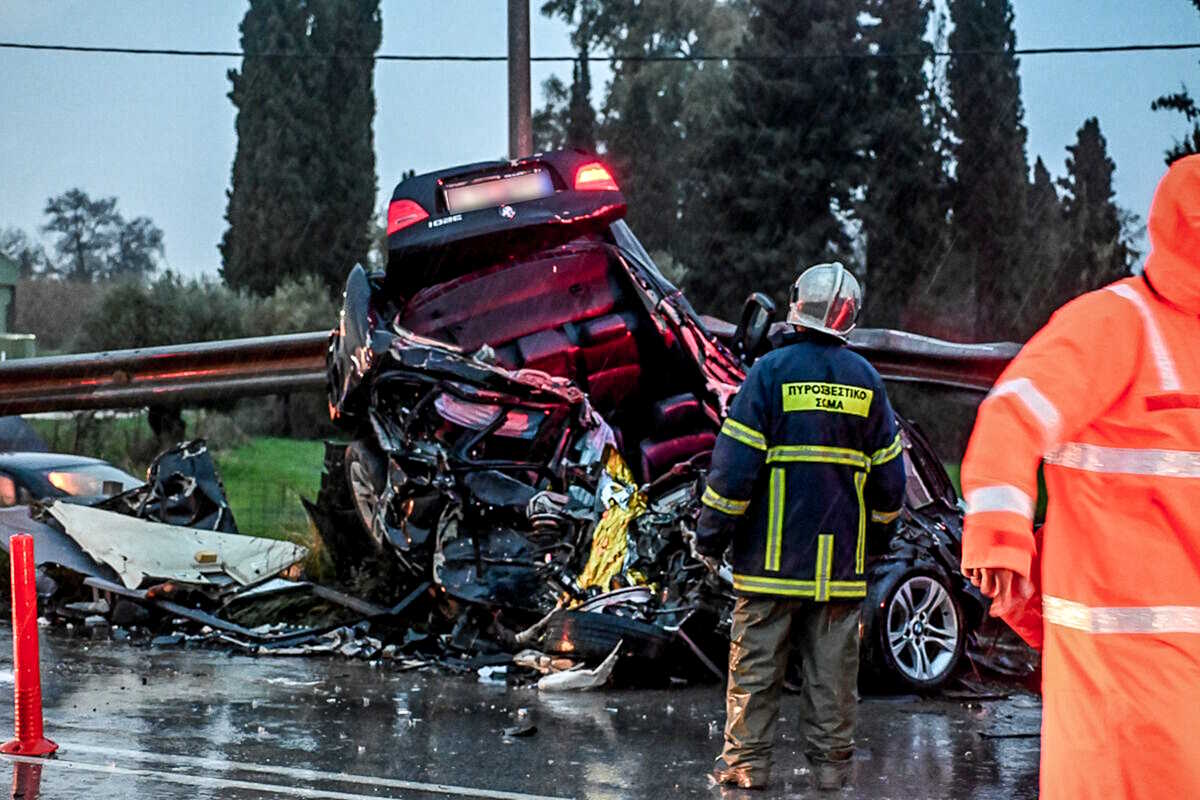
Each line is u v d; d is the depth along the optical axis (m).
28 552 7.00
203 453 12.56
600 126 60.09
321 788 6.38
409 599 11.07
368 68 47.19
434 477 9.98
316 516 12.60
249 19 46.34
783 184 39.22
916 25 42.81
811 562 6.36
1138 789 3.52
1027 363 3.76
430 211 10.71
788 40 40.56
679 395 10.96
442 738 7.58
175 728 7.64
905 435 10.19
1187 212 3.75
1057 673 3.72
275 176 45.16
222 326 29.16
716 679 9.59
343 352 10.64
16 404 17.88
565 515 9.70
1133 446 3.72
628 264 10.95
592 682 9.12
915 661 9.16
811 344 6.55
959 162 43.91
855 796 6.43
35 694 6.98
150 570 11.48
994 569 3.63
